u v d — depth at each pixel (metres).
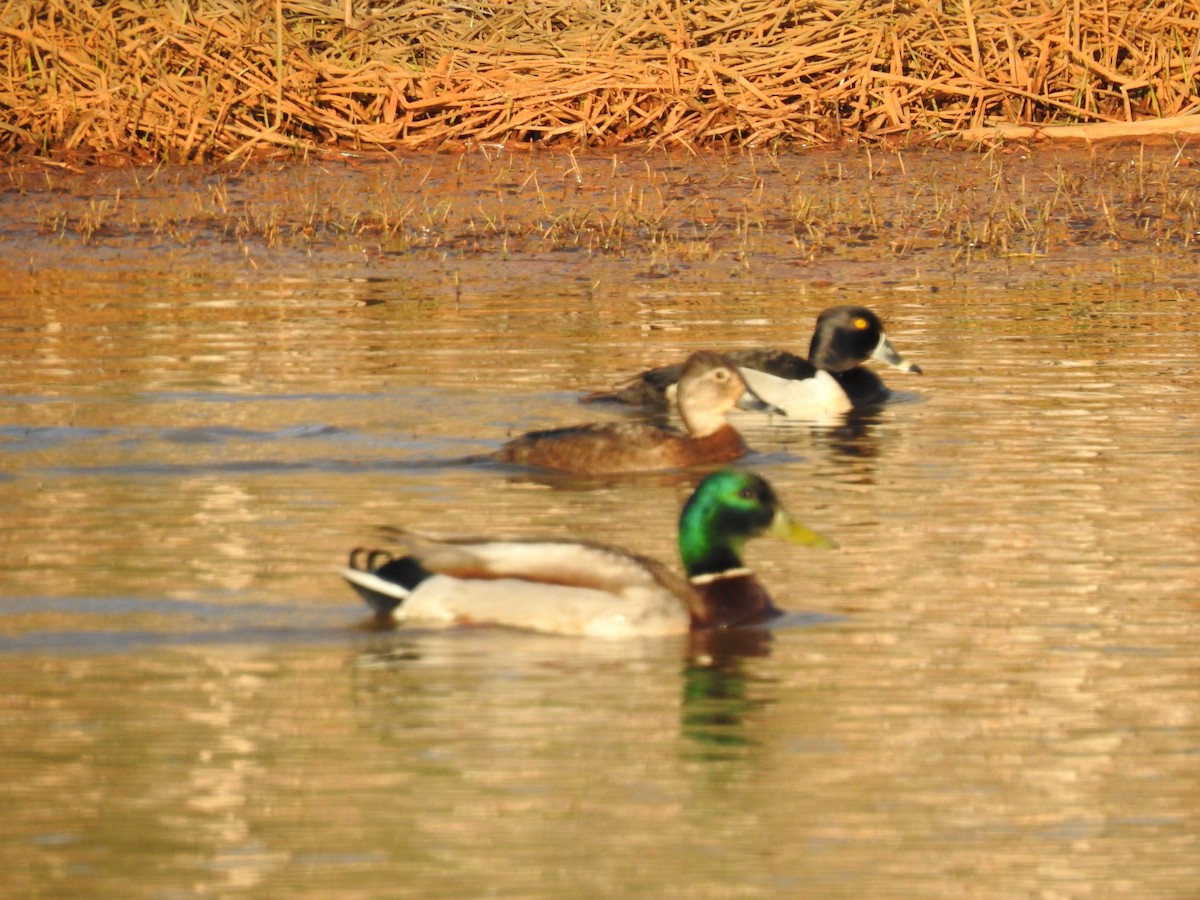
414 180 28.84
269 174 29.28
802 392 17.61
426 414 16.55
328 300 21.73
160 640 10.76
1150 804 8.72
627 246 24.97
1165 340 19.52
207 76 30.59
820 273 23.41
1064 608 11.45
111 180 28.86
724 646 10.83
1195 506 13.69
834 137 31.61
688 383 15.71
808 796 8.75
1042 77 31.92
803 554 12.67
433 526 13.22
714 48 31.69
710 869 7.98
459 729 9.47
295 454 15.16
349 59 31.88
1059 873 8.00
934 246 24.94
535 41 32.38
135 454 15.09
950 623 11.20
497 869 7.97
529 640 10.90
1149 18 32.75
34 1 30.95
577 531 13.16
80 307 21.08
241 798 8.66
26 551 12.45
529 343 19.44
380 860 8.05
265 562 12.28
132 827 8.37
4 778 8.84
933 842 8.30
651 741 9.35
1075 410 16.73
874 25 32.09
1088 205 27.16
